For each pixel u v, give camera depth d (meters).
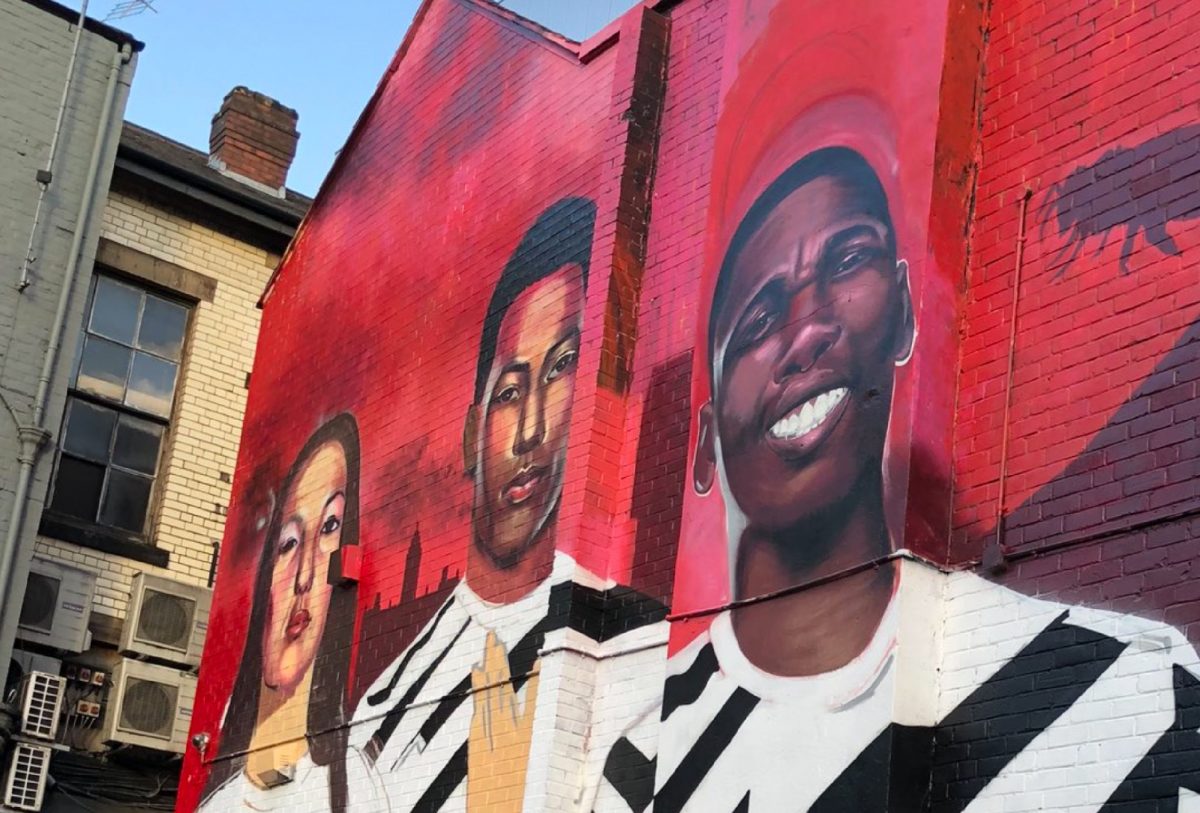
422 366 13.67
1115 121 8.40
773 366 9.55
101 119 17.06
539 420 11.81
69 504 17.27
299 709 13.69
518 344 12.40
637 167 11.73
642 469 10.80
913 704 8.05
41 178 16.39
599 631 10.66
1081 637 7.62
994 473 8.34
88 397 17.69
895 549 8.30
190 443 18.17
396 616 12.79
